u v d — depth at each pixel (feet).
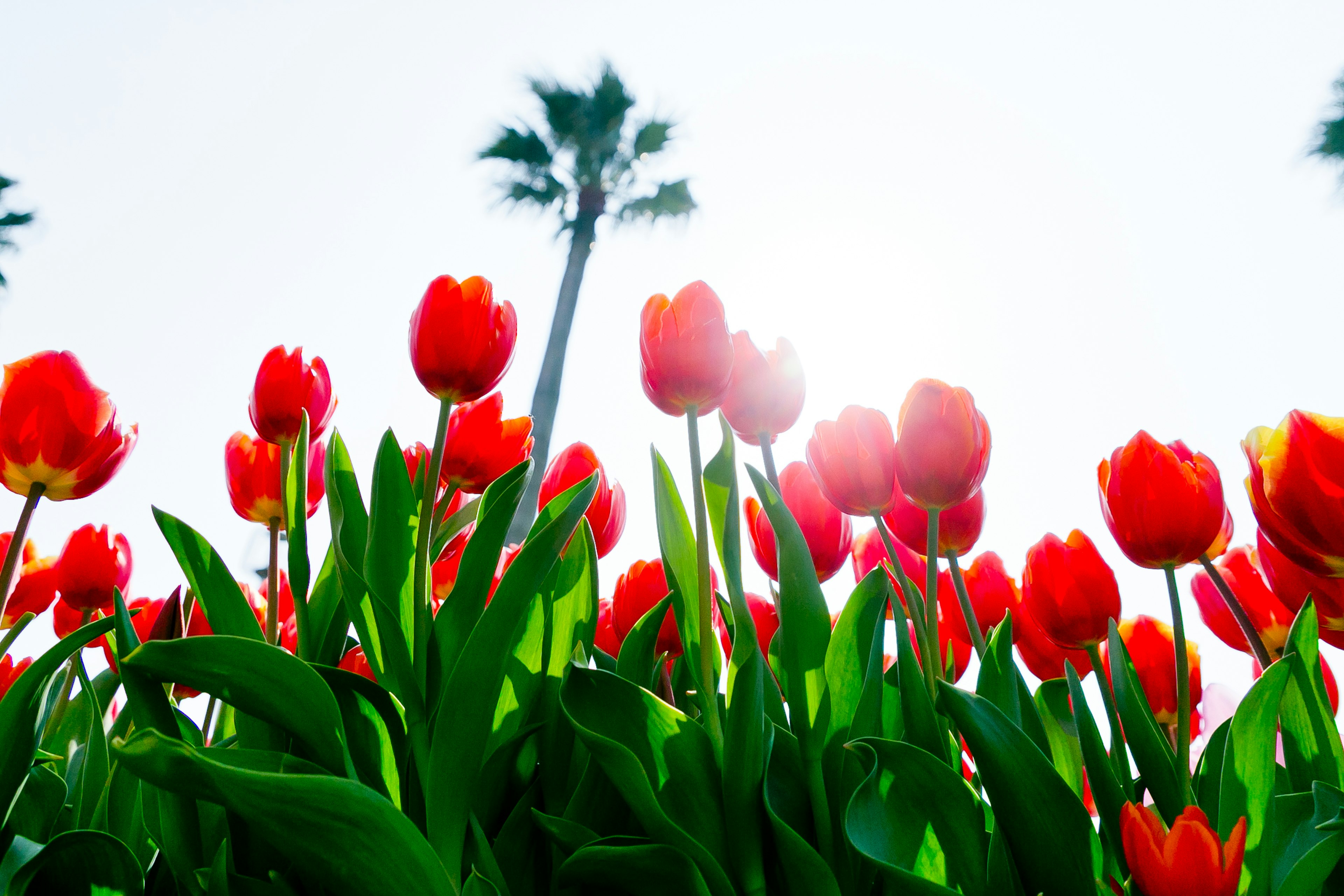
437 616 1.92
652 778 1.89
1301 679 1.98
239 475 2.45
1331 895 1.89
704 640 1.99
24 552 2.68
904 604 2.27
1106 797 1.92
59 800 1.98
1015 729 1.86
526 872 1.91
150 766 1.63
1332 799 1.84
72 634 1.82
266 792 1.61
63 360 2.16
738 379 2.31
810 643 1.96
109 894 1.86
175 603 2.18
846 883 1.87
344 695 1.89
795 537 2.00
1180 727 1.99
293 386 2.28
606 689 1.93
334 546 2.01
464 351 2.07
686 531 2.11
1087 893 1.80
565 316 31.81
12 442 2.10
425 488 2.09
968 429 2.15
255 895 1.77
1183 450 2.18
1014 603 2.55
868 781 1.82
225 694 1.77
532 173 33.42
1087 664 2.53
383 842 1.65
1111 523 2.15
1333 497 1.98
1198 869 1.68
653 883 1.82
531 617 2.01
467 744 1.81
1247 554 2.58
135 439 2.33
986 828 2.01
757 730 1.85
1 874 1.80
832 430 2.29
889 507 2.29
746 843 1.83
